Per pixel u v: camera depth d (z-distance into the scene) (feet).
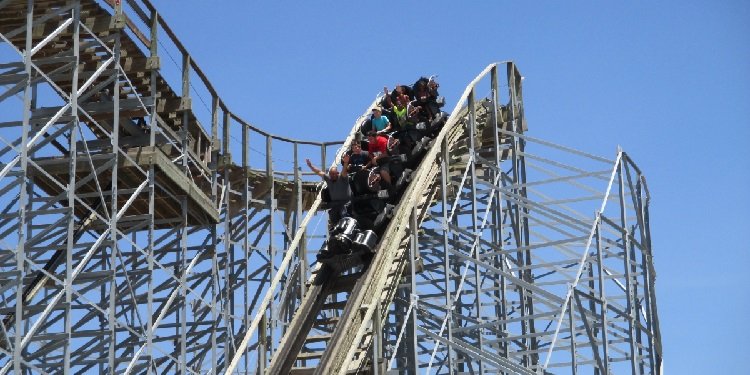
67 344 103.09
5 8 114.21
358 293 112.98
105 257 126.21
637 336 141.28
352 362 113.09
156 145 124.88
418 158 132.98
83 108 119.85
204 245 132.05
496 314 144.46
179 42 124.98
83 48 114.01
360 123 143.84
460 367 146.00
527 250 137.49
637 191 143.95
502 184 151.74
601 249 127.13
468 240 145.48
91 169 113.09
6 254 105.70
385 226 123.54
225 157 134.62
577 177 137.08
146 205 130.00
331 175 121.70
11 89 102.83
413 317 115.96
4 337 110.93
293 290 141.18
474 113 139.13
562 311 118.01
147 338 114.52
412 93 138.10
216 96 133.18
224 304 136.46
